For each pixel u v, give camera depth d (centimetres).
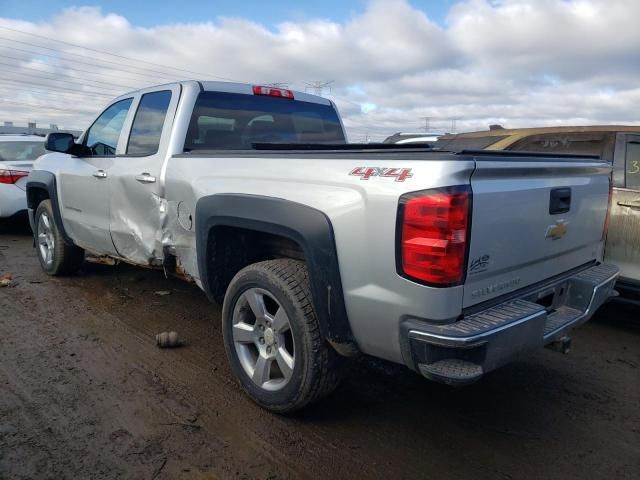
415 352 248
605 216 371
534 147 567
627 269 482
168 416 317
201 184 354
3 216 857
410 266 244
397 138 1092
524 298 290
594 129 530
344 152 280
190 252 378
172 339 417
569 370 405
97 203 485
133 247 446
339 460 280
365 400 346
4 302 523
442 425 319
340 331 278
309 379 292
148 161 416
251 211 310
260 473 268
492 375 392
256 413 323
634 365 417
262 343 322
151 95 448
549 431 316
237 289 328
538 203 289
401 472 272
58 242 582
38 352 406
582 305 332
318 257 277
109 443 288
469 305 255
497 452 293
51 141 490
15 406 325
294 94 488
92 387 351
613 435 313
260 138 456
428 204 238
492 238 259
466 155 245
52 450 280
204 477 263
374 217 255
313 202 281
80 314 493
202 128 419
